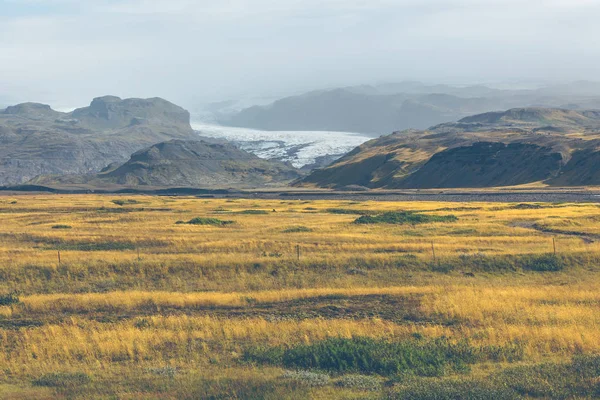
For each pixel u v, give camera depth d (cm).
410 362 2459
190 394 2136
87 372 2470
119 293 4019
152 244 6184
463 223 8112
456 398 2012
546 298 3728
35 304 3666
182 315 3391
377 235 6731
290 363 2559
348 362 2505
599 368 2272
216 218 9588
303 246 5753
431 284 4444
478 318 3259
